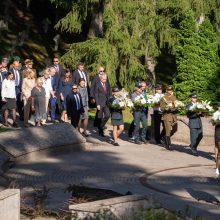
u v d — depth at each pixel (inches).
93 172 719.1
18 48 1608.0
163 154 856.9
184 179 696.4
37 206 484.7
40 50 1641.2
